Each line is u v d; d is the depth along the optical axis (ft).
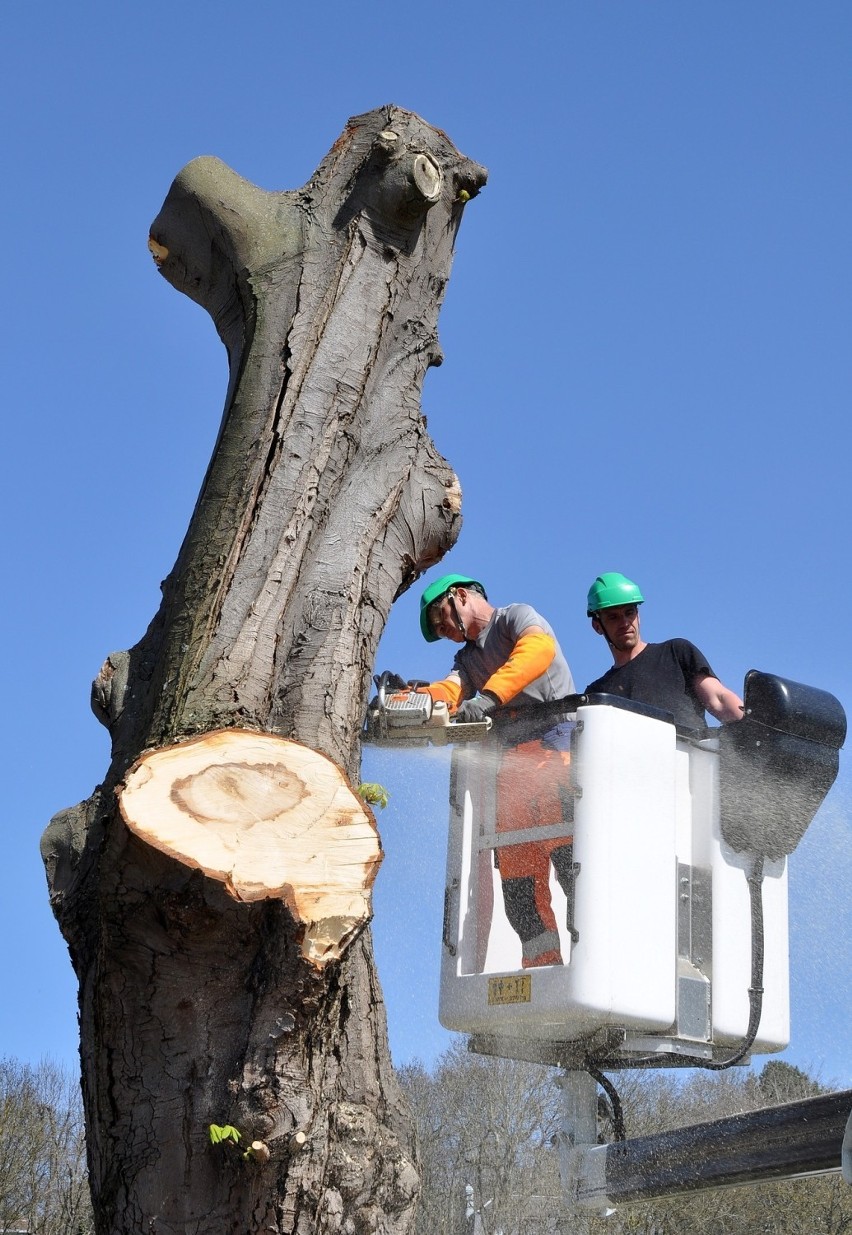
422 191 20.97
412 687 25.38
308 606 18.38
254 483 19.01
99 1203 15.34
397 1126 16.46
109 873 15.01
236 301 21.33
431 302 21.77
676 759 22.41
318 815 15.29
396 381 20.92
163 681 17.62
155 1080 15.06
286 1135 14.58
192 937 14.87
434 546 20.72
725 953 21.57
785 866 22.63
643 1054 22.27
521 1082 109.60
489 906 23.50
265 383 19.90
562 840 22.31
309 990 14.69
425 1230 103.60
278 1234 14.73
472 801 24.03
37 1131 119.55
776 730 22.27
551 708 22.50
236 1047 14.96
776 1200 95.55
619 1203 21.25
